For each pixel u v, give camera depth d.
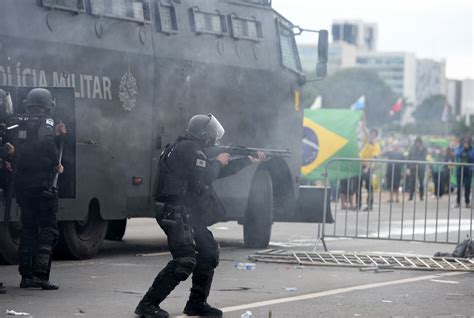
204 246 21.06
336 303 23.64
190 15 34.62
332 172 64.25
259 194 37.41
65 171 26.17
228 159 21.17
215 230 46.34
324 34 39.38
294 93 39.56
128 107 32.00
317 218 39.12
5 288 24.23
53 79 29.23
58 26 29.44
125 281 26.62
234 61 36.53
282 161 38.59
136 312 20.84
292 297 24.47
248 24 37.34
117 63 31.53
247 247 37.78
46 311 21.45
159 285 20.66
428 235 45.53
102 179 31.11
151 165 33.06
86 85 30.39
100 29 30.91
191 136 20.98
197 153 20.66
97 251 32.19
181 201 20.66
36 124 24.23
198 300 21.27
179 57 34.00
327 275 29.05
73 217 30.12
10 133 24.59
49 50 29.11
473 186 37.50
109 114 31.25
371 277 28.81
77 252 31.23
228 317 21.31
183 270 20.50
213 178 20.92
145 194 32.91
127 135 31.97
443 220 55.88
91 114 30.58
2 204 27.81
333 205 68.62
